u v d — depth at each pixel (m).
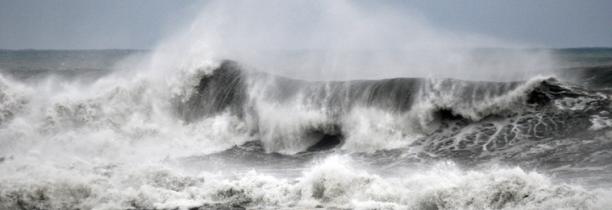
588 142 22.22
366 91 27.72
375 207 15.41
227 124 29.56
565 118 24.52
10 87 31.56
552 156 21.27
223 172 22.28
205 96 30.83
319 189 16.91
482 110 26.02
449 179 16.41
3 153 27.25
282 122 28.17
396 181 17.28
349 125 27.25
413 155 23.94
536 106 25.61
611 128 23.14
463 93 26.38
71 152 27.61
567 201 13.83
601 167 19.28
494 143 23.72
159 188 17.23
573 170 19.22
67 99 30.66
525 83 25.97
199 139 29.34
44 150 27.72
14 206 15.78
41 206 15.88
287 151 27.53
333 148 26.94
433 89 26.78
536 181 14.74
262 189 17.17
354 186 16.80
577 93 25.88
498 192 14.64
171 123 30.67
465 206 14.71
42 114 30.47
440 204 14.96
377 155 24.70
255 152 27.11
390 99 27.19
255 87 29.84
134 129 29.73
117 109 30.83
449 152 23.61
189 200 16.64
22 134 29.27
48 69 47.09
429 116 26.50
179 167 23.59
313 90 28.64
